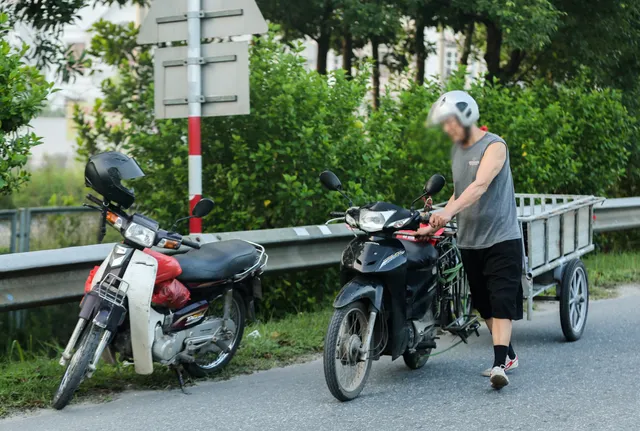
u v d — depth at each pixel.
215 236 8.30
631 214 14.16
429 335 7.00
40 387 6.37
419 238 6.76
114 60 12.68
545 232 8.02
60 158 23.34
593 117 14.18
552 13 15.43
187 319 6.57
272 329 8.55
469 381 6.85
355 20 15.98
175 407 6.11
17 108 7.24
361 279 6.29
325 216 10.09
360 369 6.46
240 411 6.01
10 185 7.59
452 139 6.64
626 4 16.73
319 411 6.01
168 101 8.79
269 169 9.79
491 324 7.01
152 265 6.21
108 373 6.88
